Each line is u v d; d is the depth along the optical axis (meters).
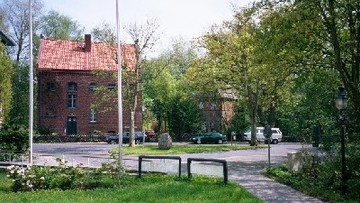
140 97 62.78
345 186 17.09
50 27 81.12
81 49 66.25
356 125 21.88
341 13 22.06
